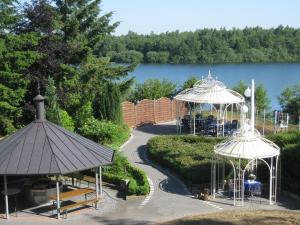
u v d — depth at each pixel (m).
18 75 35.59
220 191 25.22
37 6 39.44
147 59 139.62
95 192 23.95
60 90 39.00
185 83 50.94
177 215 21.61
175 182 27.06
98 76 45.88
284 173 25.45
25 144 21.73
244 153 23.20
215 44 140.62
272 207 22.84
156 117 46.75
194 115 39.22
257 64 142.75
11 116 36.69
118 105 39.94
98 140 34.97
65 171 20.66
